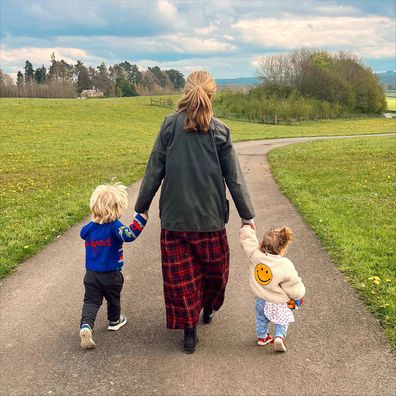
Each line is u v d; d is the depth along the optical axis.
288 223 9.09
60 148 27.39
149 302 5.35
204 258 4.13
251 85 84.94
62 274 6.21
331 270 6.29
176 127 3.97
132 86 129.25
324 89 81.31
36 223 8.77
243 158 22.70
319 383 3.74
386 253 6.90
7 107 50.75
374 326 4.66
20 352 4.25
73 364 4.05
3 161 21.69
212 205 4.03
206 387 3.70
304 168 17.64
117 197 4.30
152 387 3.71
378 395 3.58
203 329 4.66
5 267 6.32
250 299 5.38
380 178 14.79
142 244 7.66
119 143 31.12
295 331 4.60
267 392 3.63
